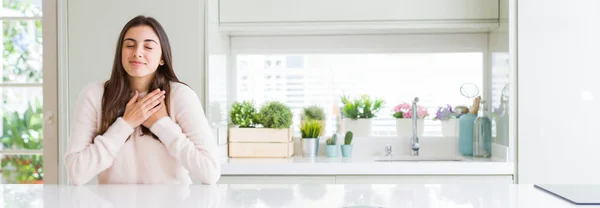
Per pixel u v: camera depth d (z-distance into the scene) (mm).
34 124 3242
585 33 2875
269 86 3553
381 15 3104
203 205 1357
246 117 3227
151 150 1867
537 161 2906
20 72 3238
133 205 1354
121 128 1802
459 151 3375
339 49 3510
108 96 1875
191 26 2912
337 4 3113
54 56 2986
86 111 1866
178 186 1728
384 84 3510
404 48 3488
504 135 3027
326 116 3512
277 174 2883
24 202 1413
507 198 1465
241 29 3148
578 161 2895
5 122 3254
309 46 3516
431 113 3490
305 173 2879
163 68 1950
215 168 1861
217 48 3119
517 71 2918
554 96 2896
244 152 3189
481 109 3266
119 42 1877
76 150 1824
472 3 3105
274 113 3170
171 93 1912
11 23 3232
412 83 3502
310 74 3537
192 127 1879
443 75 3488
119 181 1879
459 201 1420
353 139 3465
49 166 3004
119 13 2932
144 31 1854
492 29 3297
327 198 1473
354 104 3467
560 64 2891
